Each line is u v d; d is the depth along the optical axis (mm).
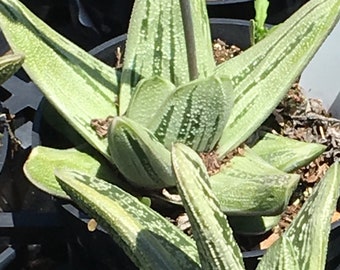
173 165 121
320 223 148
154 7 196
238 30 225
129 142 170
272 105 192
